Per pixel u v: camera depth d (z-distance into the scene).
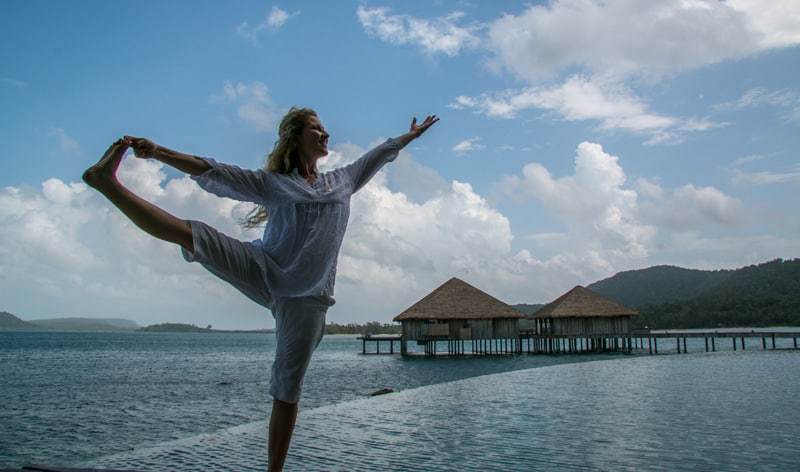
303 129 2.81
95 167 2.09
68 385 32.53
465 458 7.66
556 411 12.27
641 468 7.00
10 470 3.37
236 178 2.59
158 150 2.33
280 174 2.72
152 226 2.21
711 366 27.69
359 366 50.25
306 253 2.63
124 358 67.19
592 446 8.37
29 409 21.88
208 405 22.92
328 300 2.81
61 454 13.24
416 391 17.09
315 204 2.69
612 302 58.31
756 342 84.06
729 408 12.47
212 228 2.42
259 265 2.54
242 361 62.47
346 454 8.00
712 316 154.00
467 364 50.19
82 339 167.25
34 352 80.44
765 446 8.27
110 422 18.22
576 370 25.78
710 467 7.03
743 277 183.88
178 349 102.56
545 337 57.94
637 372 24.08
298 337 2.78
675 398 14.49
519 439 8.98
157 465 7.45
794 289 161.38
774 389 16.62
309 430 10.11
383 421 11.16
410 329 57.59
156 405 23.02
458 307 57.34
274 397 2.89
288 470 7.07
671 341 99.50
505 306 57.94
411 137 3.15
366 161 3.03
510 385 18.70
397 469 7.06
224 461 7.70
